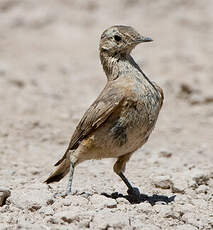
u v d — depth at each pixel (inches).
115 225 356.5
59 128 708.0
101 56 439.5
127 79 418.6
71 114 763.4
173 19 1249.4
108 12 1273.4
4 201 407.8
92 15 1259.2
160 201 427.5
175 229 374.3
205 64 991.6
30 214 387.2
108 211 375.2
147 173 527.5
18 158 586.2
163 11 1278.3
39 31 1209.4
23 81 895.1
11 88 869.2
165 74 948.0
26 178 505.0
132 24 1227.2
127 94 404.5
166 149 624.7
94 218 363.9
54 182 466.0
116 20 1245.7
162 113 798.5
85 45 1143.6
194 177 481.1
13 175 517.3
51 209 384.5
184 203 432.5
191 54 1045.8
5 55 1071.0
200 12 1269.7
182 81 887.1
